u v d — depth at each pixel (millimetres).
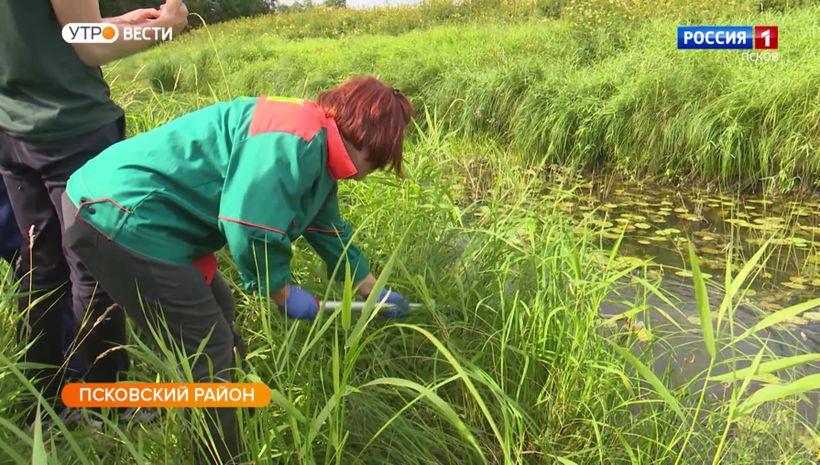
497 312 2277
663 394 1402
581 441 1969
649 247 4078
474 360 2084
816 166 4922
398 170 1729
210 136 1568
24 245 1976
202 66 10602
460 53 8383
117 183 1535
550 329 2166
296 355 2102
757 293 3365
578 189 5434
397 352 2217
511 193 3432
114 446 1704
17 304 2068
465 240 2844
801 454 2064
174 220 1567
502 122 6668
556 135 6035
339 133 1622
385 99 1618
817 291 3369
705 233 4312
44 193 1913
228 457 1641
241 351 2076
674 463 1900
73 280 1922
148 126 3371
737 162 5164
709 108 5410
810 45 6297
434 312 2010
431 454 1918
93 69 1858
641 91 5801
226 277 2521
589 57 7758
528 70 6852
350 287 1388
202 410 1551
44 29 1704
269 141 1503
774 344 2805
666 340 2809
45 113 1751
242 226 1493
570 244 2467
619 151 5770
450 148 4988
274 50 12320
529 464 1916
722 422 2121
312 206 1675
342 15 16812
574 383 2002
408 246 2576
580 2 9945
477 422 2029
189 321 1643
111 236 1531
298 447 1485
